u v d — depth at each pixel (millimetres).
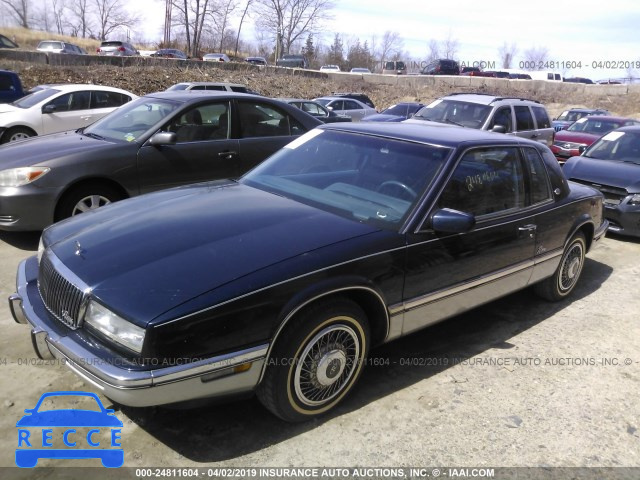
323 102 19859
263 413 3053
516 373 3658
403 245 3143
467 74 41812
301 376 2828
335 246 2918
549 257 4430
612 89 34156
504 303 4898
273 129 6801
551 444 2945
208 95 6387
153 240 2891
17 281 3258
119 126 6219
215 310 2461
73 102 11648
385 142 3871
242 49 60000
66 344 2561
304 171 3932
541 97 33094
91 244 2924
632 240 7461
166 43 47062
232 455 2701
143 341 2363
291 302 2656
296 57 41625
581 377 3654
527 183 4156
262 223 3107
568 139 12664
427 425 3037
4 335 3697
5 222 5211
